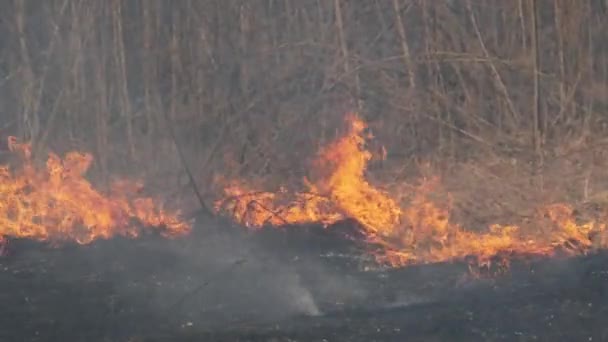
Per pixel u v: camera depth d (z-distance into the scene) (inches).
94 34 2016.5
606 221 1401.3
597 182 1547.7
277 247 1280.8
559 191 1513.3
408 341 911.7
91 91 1975.9
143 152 1929.1
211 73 1990.7
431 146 1823.3
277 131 1846.7
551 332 926.4
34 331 964.6
